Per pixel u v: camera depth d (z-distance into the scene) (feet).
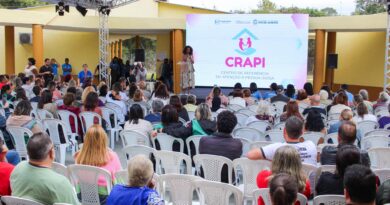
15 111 22.34
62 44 69.05
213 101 31.01
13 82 41.73
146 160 11.16
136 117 22.29
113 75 60.44
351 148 11.97
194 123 20.51
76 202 11.92
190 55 48.16
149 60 127.54
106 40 53.67
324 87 40.19
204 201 12.97
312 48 94.32
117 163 14.66
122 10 72.49
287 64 52.60
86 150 14.34
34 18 56.18
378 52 58.29
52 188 11.41
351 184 8.84
